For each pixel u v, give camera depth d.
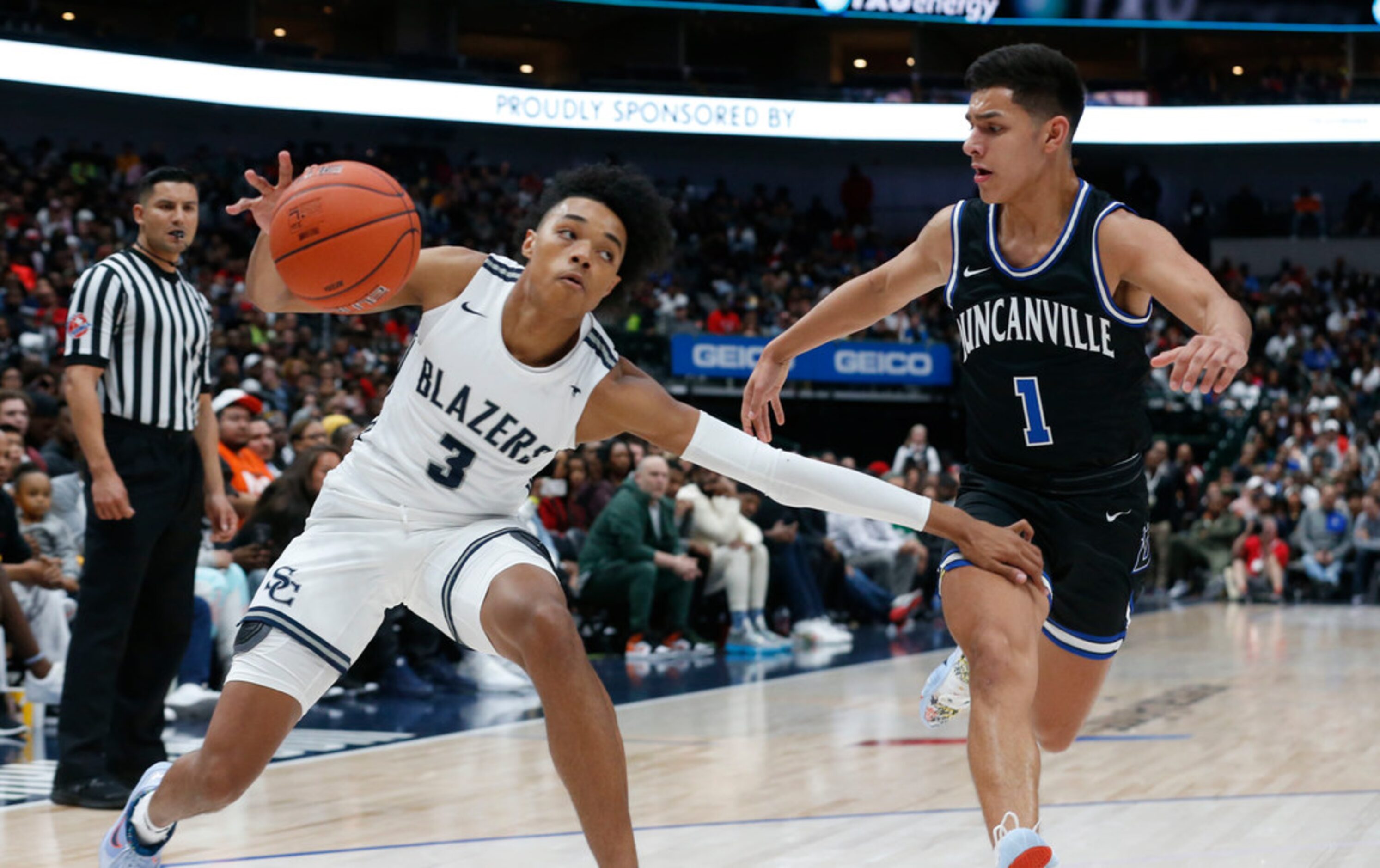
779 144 23.83
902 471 14.02
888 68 25.94
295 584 2.57
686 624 9.07
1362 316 22.83
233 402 6.88
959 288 2.96
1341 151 24.89
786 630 10.10
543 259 2.45
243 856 3.44
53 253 15.16
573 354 2.55
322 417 9.21
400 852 3.48
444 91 19.67
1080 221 2.81
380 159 21.69
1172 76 23.97
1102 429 2.93
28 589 5.99
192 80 17.97
